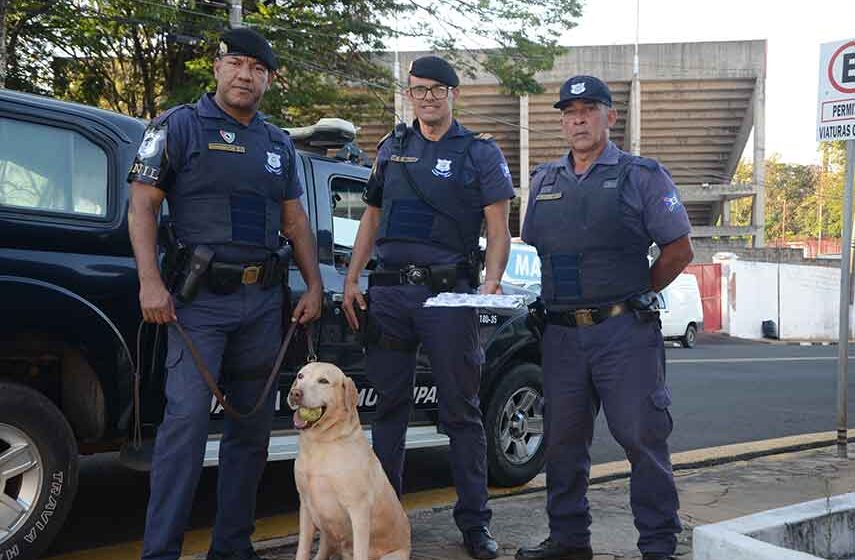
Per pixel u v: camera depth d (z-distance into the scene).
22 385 3.44
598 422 8.22
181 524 3.26
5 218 3.41
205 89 16.50
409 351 3.93
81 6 15.98
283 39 17.19
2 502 3.38
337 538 3.31
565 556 3.82
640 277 3.60
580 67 34.09
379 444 3.99
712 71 35.00
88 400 3.76
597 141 3.60
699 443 7.27
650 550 3.57
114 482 5.48
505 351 5.25
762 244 36.56
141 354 3.79
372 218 4.08
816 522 2.90
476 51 20.05
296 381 3.19
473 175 3.82
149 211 3.29
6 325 3.37
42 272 3.48
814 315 30.42
